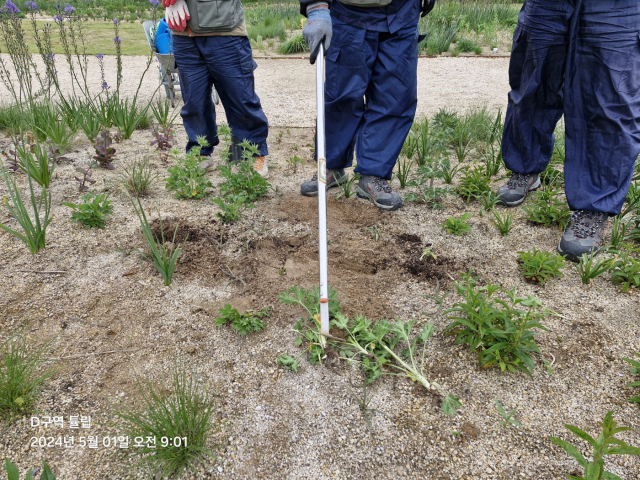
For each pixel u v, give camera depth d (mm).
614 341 2232
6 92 6785
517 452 1766
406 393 2012
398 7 3033
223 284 2666
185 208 3449
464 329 2252
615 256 2820
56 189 3689
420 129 4637
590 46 2537
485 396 1987
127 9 19812
